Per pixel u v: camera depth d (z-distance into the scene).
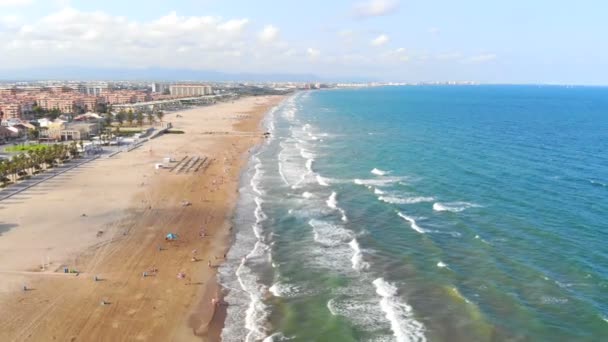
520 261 47.66
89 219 62.62
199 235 58.12
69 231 57.97
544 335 35.44
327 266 48.81
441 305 40.28
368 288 43.88
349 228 59.50
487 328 36.50
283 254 52.25
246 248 54.22
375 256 50.72
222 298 42.78
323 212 66.19
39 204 68.81
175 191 77.62
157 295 43.06
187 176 88.81
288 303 41.66
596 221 58.62
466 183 78.88
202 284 45.44
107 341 35.75
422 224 59.66
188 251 53.25
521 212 62.78
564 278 43.94
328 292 43.28
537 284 43.00
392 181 81.62
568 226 57.09
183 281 46.00
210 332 37.41
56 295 42.22
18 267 47.47
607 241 52.28
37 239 55.06
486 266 47.06
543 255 49.03
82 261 49.47
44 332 36.53
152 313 40.00
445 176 84.25
